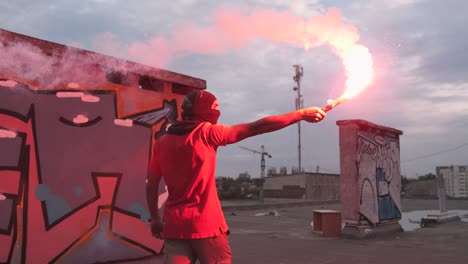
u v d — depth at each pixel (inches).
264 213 911.7
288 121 97.4
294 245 409.7
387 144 553.3
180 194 104.6
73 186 203.5
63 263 197.8
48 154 196.1
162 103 245.1
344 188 482.6
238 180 2383.1
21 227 186.1
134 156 229.1
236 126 103.7
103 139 216.4
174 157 104.4
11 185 184.4
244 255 349.4
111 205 217.2
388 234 507.5
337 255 350.9
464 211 982.4
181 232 102.3
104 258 212.4
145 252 229.8
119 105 223.9
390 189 546.0
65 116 203.2
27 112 190.7
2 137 183.2
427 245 412.8
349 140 482.3
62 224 198.5
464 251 375.6
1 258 180.2
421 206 1206.9
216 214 104.5
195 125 106.0
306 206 1311.5
